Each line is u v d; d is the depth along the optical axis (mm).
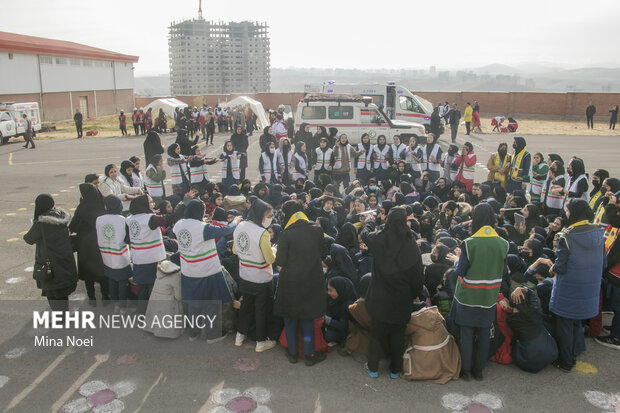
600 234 4445
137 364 4785
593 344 5117
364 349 4898
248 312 5090
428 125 22344
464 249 4266
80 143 23156
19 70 31688
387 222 4336
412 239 4301
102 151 20359
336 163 11281
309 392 4344
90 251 5758
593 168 15719
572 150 19719
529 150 19781
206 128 23781
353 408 4113
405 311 4328
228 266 5965
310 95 17719
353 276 5480
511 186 9641
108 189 7734
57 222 5312
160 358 4902
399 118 22375
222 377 4578
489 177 10172
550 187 8109
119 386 4430
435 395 4289
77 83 37812
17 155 19406
